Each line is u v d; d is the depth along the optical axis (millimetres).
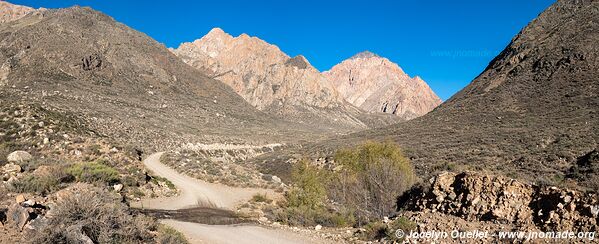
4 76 98625
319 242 14773
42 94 79875
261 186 33594
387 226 14773
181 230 15648
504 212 12375
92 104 86500
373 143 25562
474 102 65625
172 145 72375
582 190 11547
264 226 17969
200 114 125375
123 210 12766
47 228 9391
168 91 140625
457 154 42188
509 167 33844
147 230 12711
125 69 137250
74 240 9328
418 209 16250
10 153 21984
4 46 113938
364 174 23500
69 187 16172
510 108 57469
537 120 49062
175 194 25125
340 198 24219
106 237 10148
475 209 13242
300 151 71312
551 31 74625
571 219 10797
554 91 56531
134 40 164750
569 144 36875
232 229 16828
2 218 9648
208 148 79375
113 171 22016
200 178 33719
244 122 137625
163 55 169875
